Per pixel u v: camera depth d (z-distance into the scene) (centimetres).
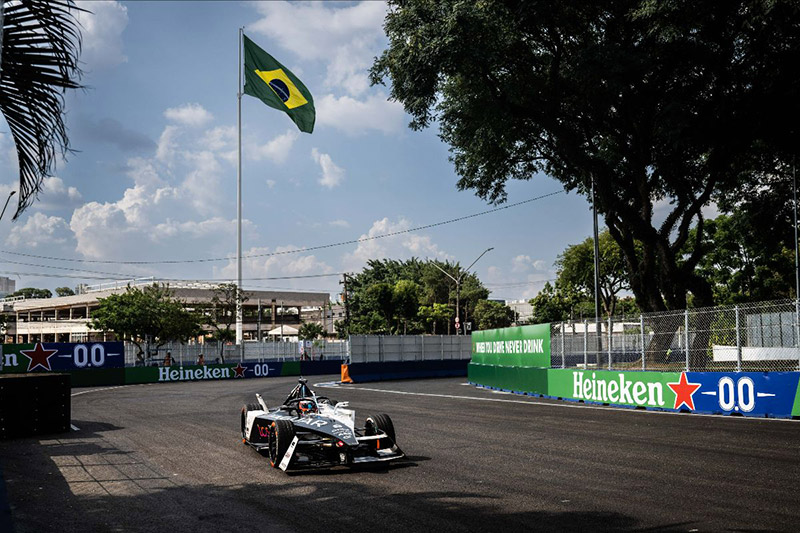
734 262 4834
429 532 658
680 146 2802
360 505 780
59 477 1002
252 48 3969
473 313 10038
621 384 2073
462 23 2659
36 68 587
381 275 11569
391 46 2902
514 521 695
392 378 4212
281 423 1037
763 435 1320
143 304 5772
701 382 1805
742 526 665
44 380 1507
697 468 982
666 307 3162
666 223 3122
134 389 3319
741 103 2764
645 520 690
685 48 2606
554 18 2878
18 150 618
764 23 2422
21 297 10638
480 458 1105
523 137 3406
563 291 6775
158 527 701
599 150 3559
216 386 3538
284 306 10225
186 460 1126
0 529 609
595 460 1069
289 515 738
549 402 2281
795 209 3384
